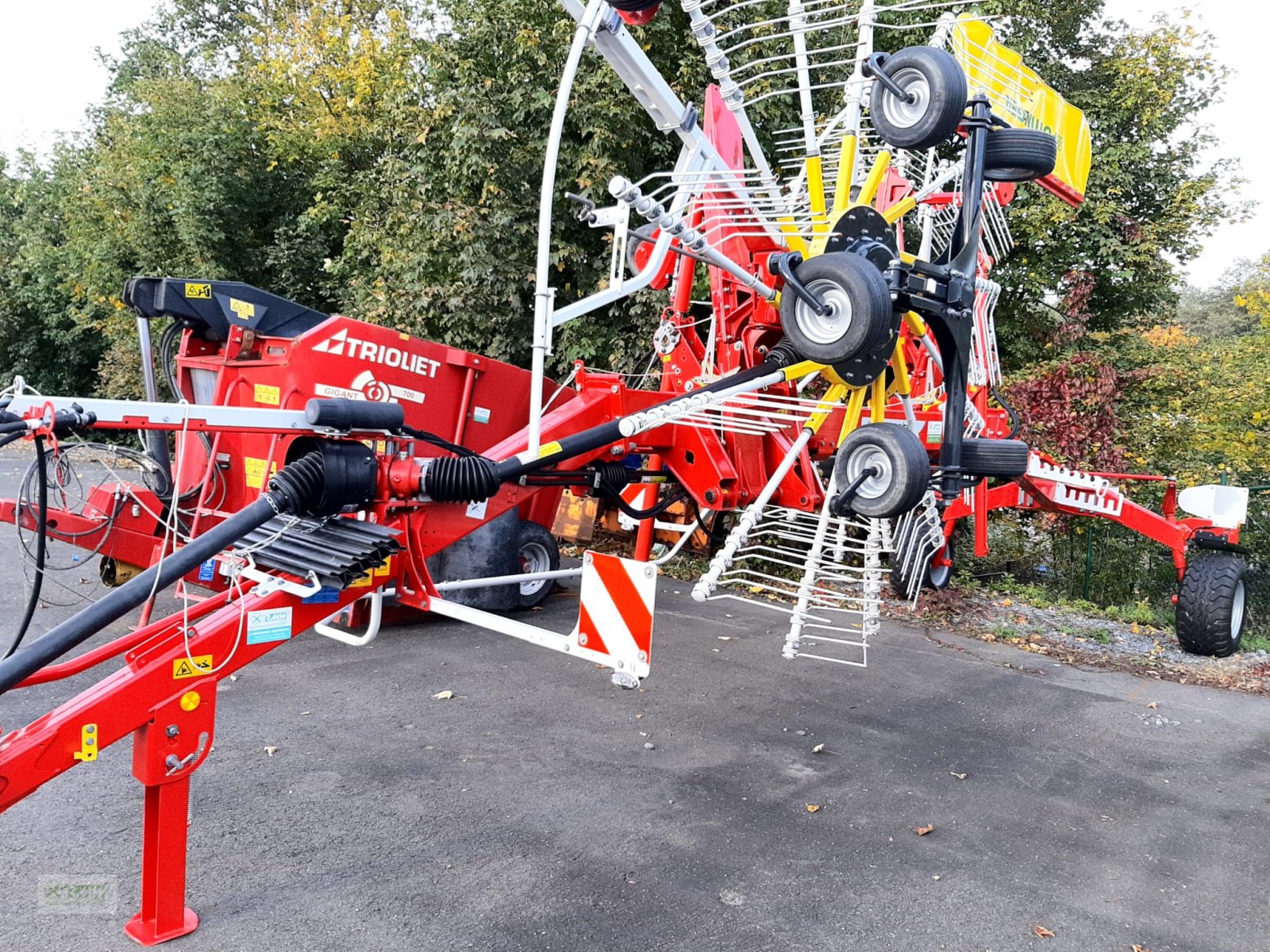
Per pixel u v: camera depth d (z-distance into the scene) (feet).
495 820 13.07
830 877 11.85
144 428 10.43
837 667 21.58
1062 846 13.05
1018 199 40.63
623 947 10.09
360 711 17.34
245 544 12.02
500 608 24.02
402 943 9.99
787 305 12.66
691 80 34.27
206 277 62.90
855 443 12.73
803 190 17.01
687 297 21.50
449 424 22.70
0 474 51.29
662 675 20.30
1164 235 42.14
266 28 90.74
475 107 35.55
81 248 70.64
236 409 11.12
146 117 65.41
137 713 9.49
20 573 27.86
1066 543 34.01
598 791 14.20
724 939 10.33
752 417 17.22
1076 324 40.27
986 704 19.26
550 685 19.24
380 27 78.79
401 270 41.68
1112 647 24.66
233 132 65.00
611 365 37.42
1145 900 11.64
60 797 13.32
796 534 15.52
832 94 28.99
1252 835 13.62
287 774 14.38
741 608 27.35
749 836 12.92
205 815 12.87
